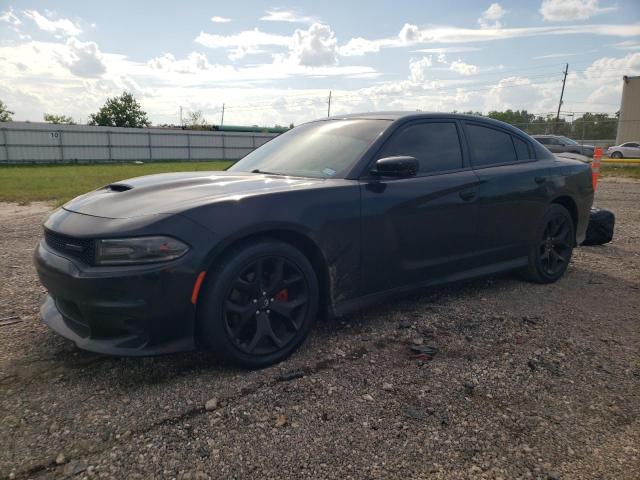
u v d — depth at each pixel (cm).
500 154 397
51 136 3634
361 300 308
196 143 4325
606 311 368
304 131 379
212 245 239
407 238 320
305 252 287
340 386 249
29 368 264
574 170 448
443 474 188
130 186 290
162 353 238
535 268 420
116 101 6588
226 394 240
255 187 277
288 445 203
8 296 382
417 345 298
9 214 855
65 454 195
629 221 792
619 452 202
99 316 234
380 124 338
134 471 186
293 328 276
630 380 263
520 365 277
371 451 200
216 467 189
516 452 201
